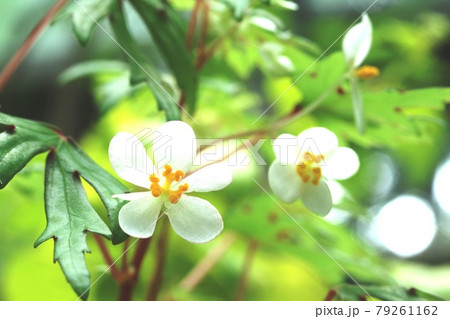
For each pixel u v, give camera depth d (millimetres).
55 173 254
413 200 683
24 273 431
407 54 559
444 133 532
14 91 569
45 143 259
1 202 404
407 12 583
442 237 625
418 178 644
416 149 604
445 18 590
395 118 307
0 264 468
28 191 342
